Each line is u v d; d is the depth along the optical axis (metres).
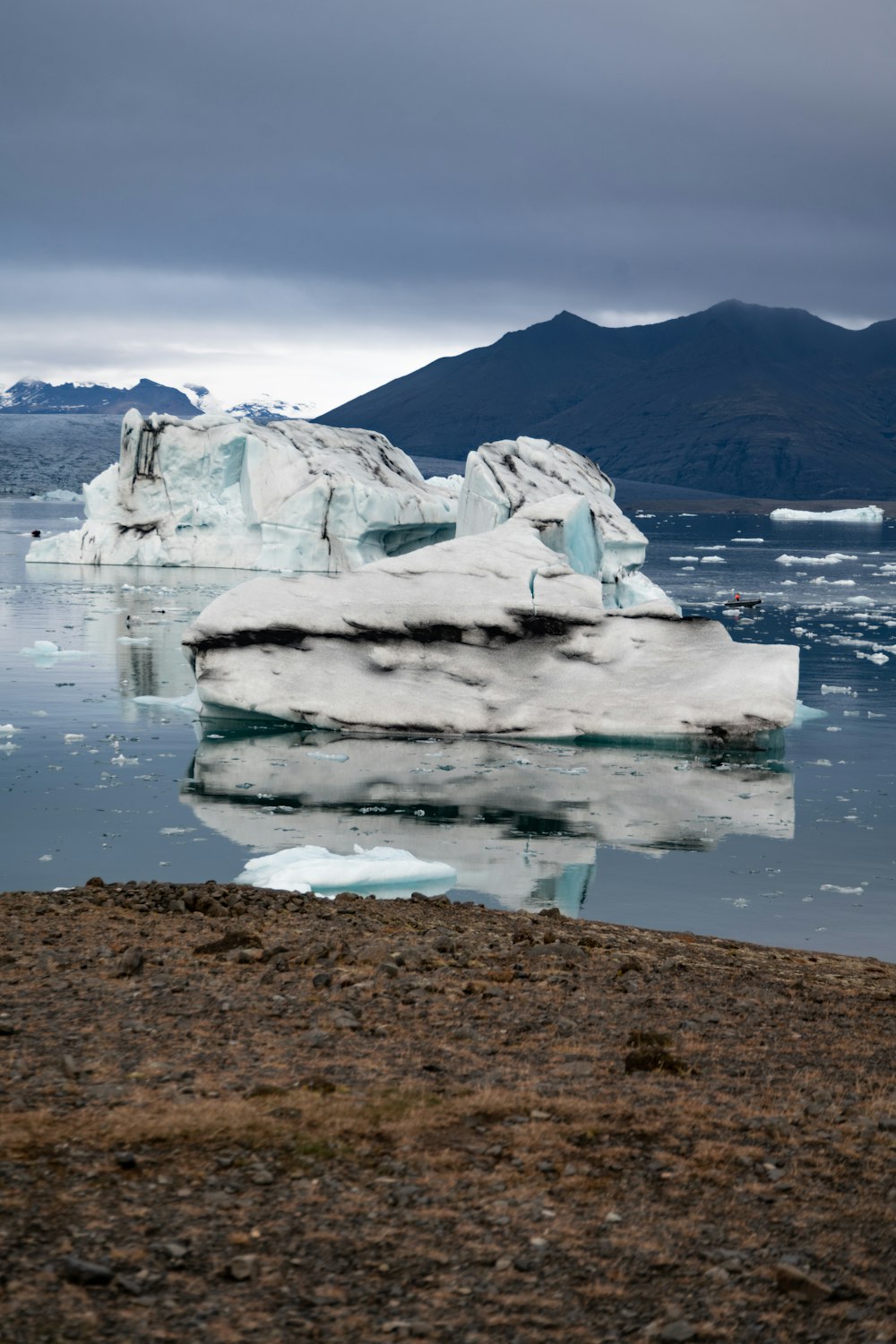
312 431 94.25
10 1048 8.17
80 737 33.22
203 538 91.31
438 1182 6.36
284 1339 4.87
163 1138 6.69
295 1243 5.64
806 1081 8.38
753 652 36.16
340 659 36.88
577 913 19.19
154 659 47.25
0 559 97.94
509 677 36.97
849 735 35.97
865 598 77.50
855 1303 5.32
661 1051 8.53
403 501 84.00
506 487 65.06
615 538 63.12
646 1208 6.18
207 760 30.78
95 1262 5.33
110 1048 8.27
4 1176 6.11
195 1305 5.06
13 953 11.10
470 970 11.30
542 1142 6.93
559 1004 10.20
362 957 11.43
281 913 14.17
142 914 13.72
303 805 26.53
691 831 24.97
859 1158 6.91
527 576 40.69
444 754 32.41
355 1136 6.89
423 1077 7.96
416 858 21.48
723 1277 5.49
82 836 23.47
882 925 18.95
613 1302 5.27
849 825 25.67
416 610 38.06
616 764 31.55
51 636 53.03
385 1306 5.15
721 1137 7.16
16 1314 4.88
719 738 33.44
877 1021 10.35
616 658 37.16
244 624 36.88
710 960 13.67
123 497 94.06
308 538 83.69
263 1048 8.42
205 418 92.06
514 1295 5.29
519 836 24.31
